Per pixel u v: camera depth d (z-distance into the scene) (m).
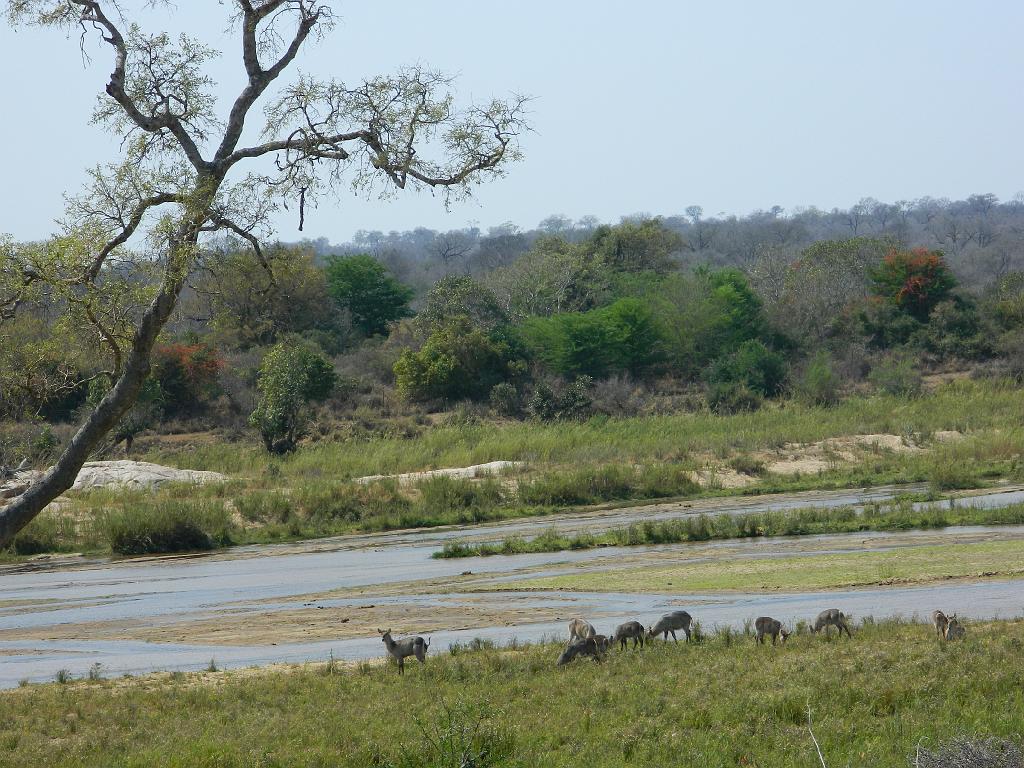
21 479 80.81
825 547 52.53
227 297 28.27
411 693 25.89
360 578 52.16
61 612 46.38
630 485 81.62
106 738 23.00
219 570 57.84
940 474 77.38
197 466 94.69
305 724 23.09
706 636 31.89
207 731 23.09
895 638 29.00
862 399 119.81
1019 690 22.64
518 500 78.50
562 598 42.53
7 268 22.86
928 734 19.41
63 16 25.23
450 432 103.56
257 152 24.72
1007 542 50.12
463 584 47.84
